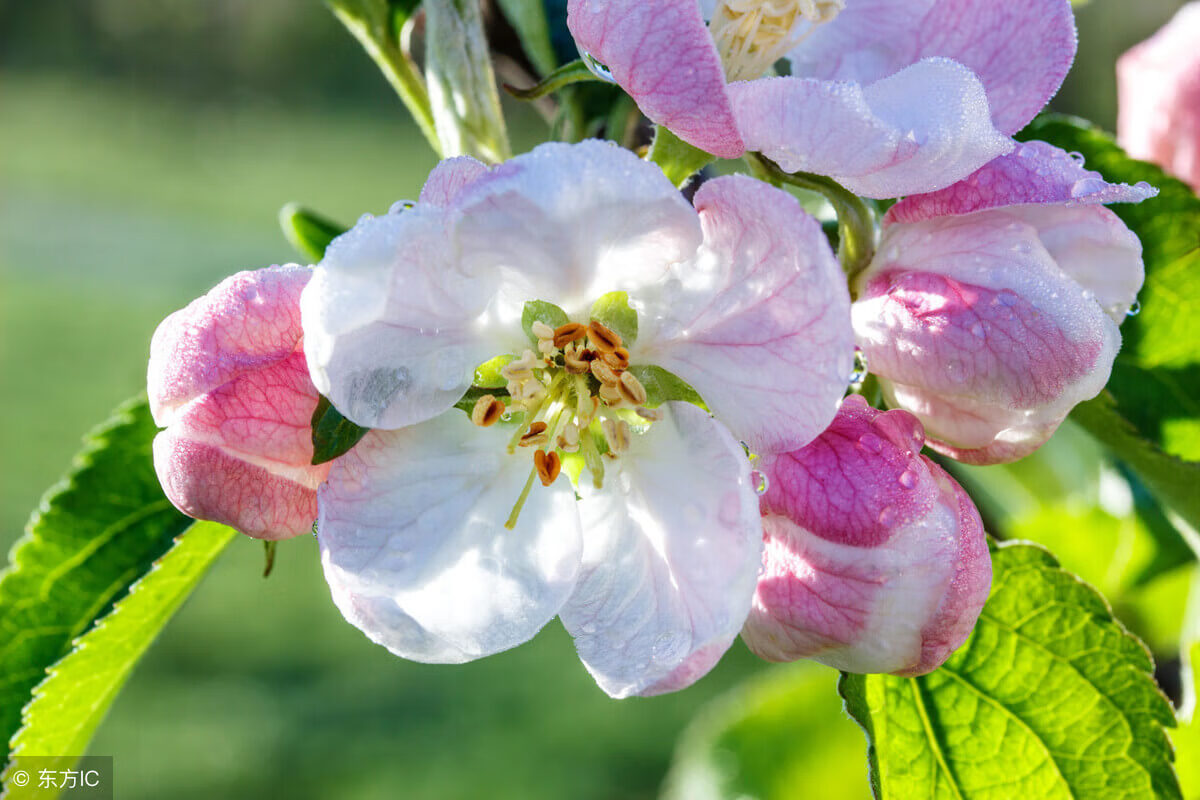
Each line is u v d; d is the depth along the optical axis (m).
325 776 0.64
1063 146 0.23
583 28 0.19
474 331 0.20
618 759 0.65
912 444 0.19
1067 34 0.20
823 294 0.18
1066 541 0.27
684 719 0.67
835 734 0.28
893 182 0.19
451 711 0.70
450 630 0.20
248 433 0.19
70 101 2.30
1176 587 0.27
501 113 0.23
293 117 2.33
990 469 0.29
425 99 0.24
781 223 0.18
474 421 0.20
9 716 0.23
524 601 0.20
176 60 2.40
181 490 0.19
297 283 0.19
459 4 0.22
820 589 0.19
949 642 0.19
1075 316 0.19
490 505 0.20
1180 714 0.25
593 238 0.19
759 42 0.21
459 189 0.19
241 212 1.75
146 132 2.17
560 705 0.70
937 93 0.19
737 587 0.19
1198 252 0.23
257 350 0.19
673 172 0.20
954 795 0.22
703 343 0.20
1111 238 0.20
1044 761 0.22
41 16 2.43
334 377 0.19
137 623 0.23
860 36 0.21
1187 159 0.26
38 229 1.61
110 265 1.46
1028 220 0.20
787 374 0.19
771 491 0.19
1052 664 0.22
